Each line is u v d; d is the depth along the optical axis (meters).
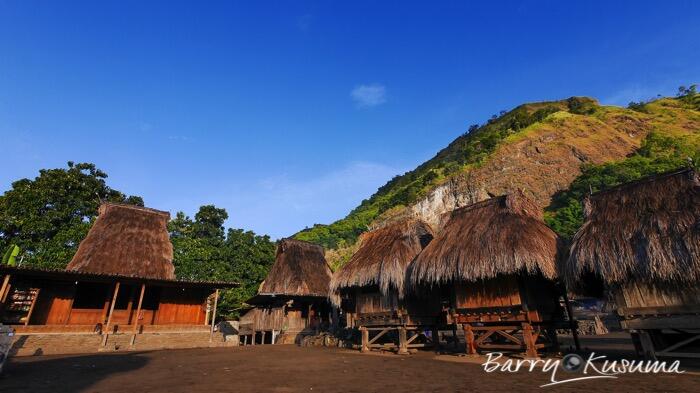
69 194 26.72
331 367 10.48
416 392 6.65
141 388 7.21
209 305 28.95
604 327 23.02
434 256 13.17
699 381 6.91
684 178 9.88
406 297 15.23
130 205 25.12
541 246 11.25
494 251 11.57
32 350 15.95
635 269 8.91
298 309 26.95
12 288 18.27
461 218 14.79
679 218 8.87
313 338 22.28
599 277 10.23
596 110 110.81
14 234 24.19
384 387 7.20
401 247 15.60
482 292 12.63
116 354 15.59
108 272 20.75
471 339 12.64
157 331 20.12
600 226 10.32
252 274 32.28
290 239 29.77
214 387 7.32
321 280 28.25
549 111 118.00
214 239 32.94
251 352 16.36
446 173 103.75
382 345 15.80
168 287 22.41
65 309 19.05
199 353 15.91
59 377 8.70
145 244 23.52
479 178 88.00
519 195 13.97
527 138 94.69
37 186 25.67
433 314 16.31
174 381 8.09
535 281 12.51
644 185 10.56
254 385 7.54
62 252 24.14
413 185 108.50
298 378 8.45
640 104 124.31
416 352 15.46
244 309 30.70
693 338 8.60
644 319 9.19
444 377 8.34
